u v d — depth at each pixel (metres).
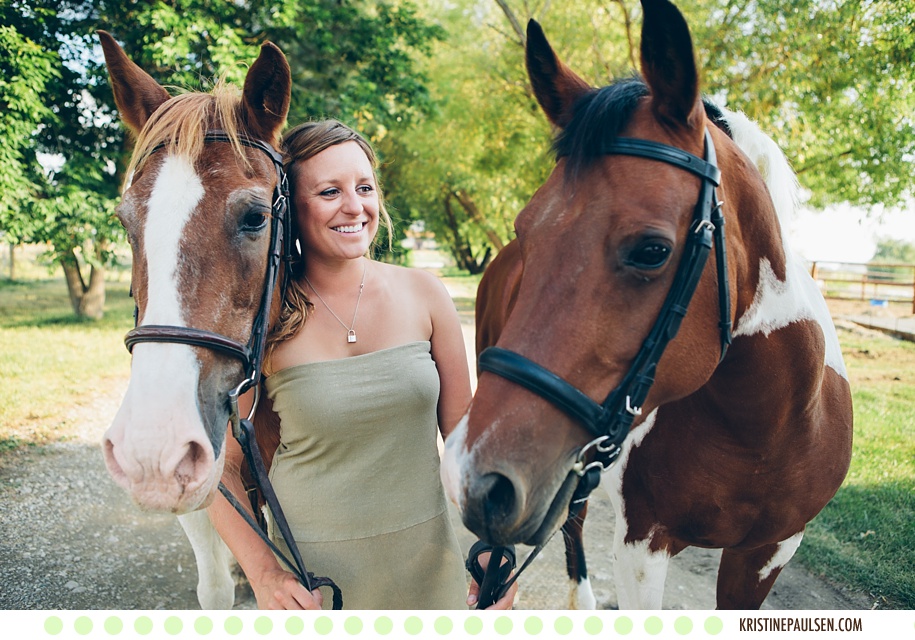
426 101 10.21
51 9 7.54
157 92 1.77
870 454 4.23
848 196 8.80
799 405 1.61
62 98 8.13
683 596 2.97
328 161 1.50
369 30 9.60
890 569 2.92
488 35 11.91
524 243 1.33
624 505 1.95
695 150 1.31
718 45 8.38
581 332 1.21
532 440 1.19
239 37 8.09
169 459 1.21
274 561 1.43
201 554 2.17
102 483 4.25
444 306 1.67
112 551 3.40
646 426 1.85
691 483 1.76
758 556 1.94
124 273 20.56
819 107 8.12
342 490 1.47
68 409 5.67
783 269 1.54
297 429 1.47
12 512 3.76
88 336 8.96
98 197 8.14
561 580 3.20
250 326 1.46
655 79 1.29
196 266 1.37
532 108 11.58
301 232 1.56
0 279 18.97
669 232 1.21
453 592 1.58
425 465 1.54
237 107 1.59
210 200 1.41
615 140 1.27
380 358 1.48
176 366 1.30
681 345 1.32
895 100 7.87
